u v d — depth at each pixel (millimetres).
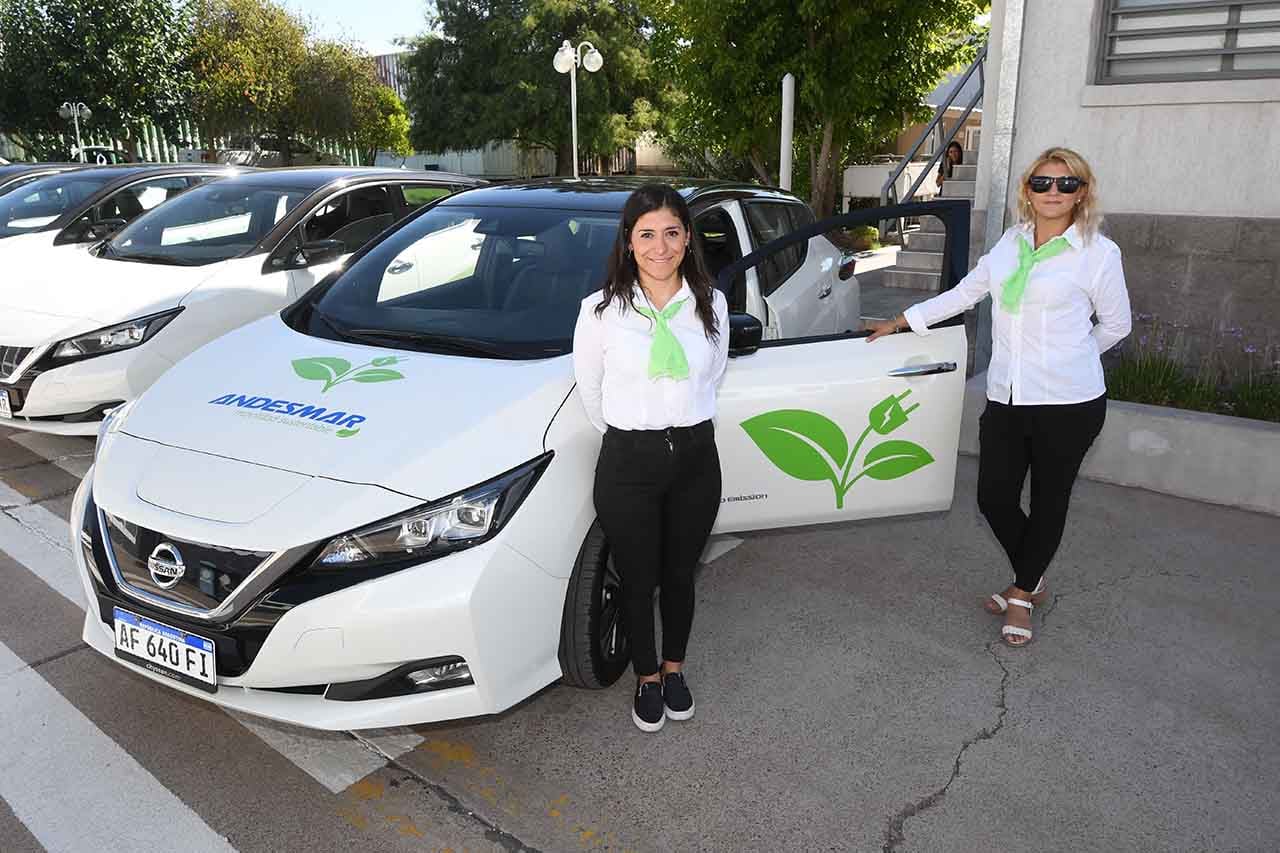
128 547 2467
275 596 2291
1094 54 5320
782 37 11094
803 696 3010
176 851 2318
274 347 3229
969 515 4473
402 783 2586
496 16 28578
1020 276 3002
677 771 2643
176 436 2697
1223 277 5164
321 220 5762
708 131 12445
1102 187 5441
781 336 4043
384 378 2881
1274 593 3709
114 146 25000
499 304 3365
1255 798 2543
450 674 2408
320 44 29000
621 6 27969
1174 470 4660
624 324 2422
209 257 5438
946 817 2465
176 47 25703
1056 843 2377
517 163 33375
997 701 2988
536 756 2707
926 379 3295
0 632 3299
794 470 3225
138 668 2525
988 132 5723
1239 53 5004
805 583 3799
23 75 23438
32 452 5152
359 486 2404
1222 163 5086
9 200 8195
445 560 2350
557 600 2586
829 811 2484
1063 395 3062
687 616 2801
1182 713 2926
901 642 3350
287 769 2639
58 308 4766
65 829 2381
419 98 30125
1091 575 3857
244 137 28781
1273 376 5031
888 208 3367
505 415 2650
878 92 11320
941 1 10836
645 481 2514
